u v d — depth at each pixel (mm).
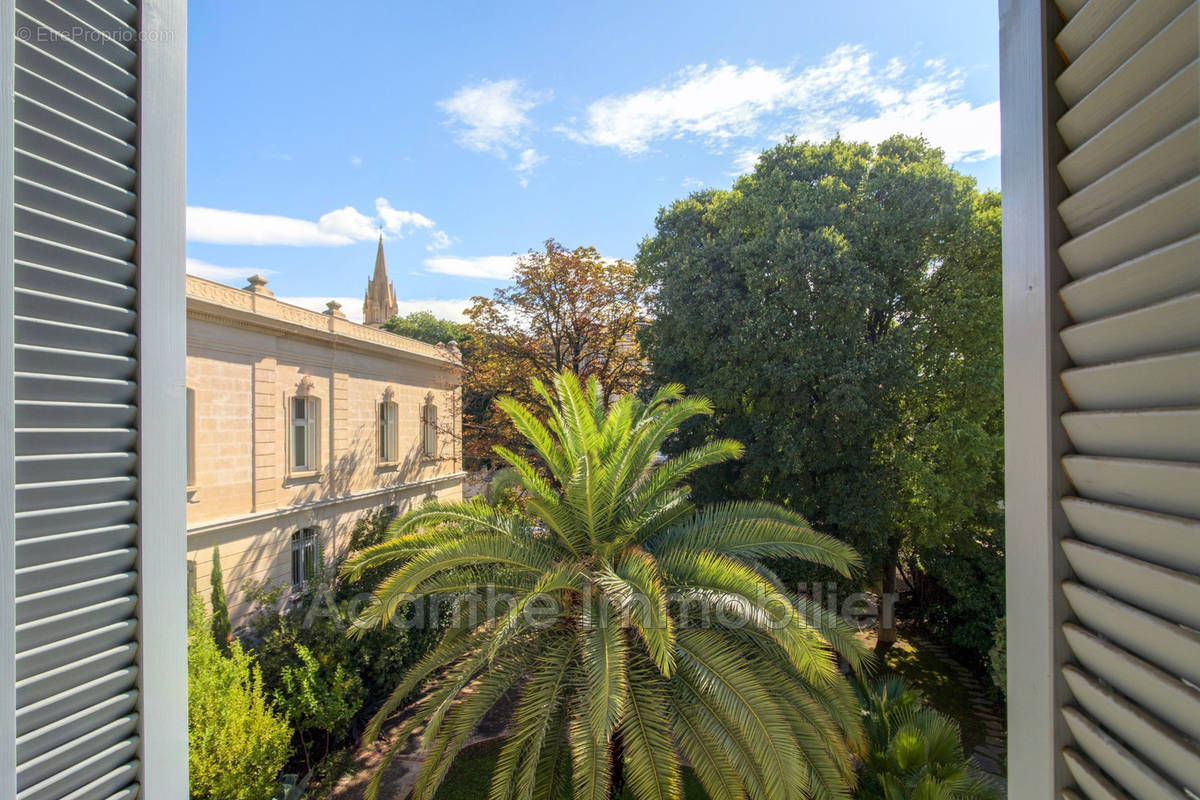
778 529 7066
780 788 5223
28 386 1083
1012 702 1204
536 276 17297
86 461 1181
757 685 5672
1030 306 1130
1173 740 802
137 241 1320
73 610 1154
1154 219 838
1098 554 959
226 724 6332
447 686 6242
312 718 8203
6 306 994
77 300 1177
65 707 1135
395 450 17656
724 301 11906
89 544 1188
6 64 1002
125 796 1271
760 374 11492
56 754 1108
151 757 1327
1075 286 997
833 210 11438
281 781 8039
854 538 11656
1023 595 1164
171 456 1400
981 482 11016
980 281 11211
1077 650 1032
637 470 7492
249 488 12047
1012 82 1187
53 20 1151
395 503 17422
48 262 1125
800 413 11820
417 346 18750
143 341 1320
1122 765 906
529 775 5512
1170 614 830
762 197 12430
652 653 5188
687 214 13789
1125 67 877
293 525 13242
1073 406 1054
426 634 11242
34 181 1107
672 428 7852
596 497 6555
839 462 11695
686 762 8641
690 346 12453
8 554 991
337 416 14898
